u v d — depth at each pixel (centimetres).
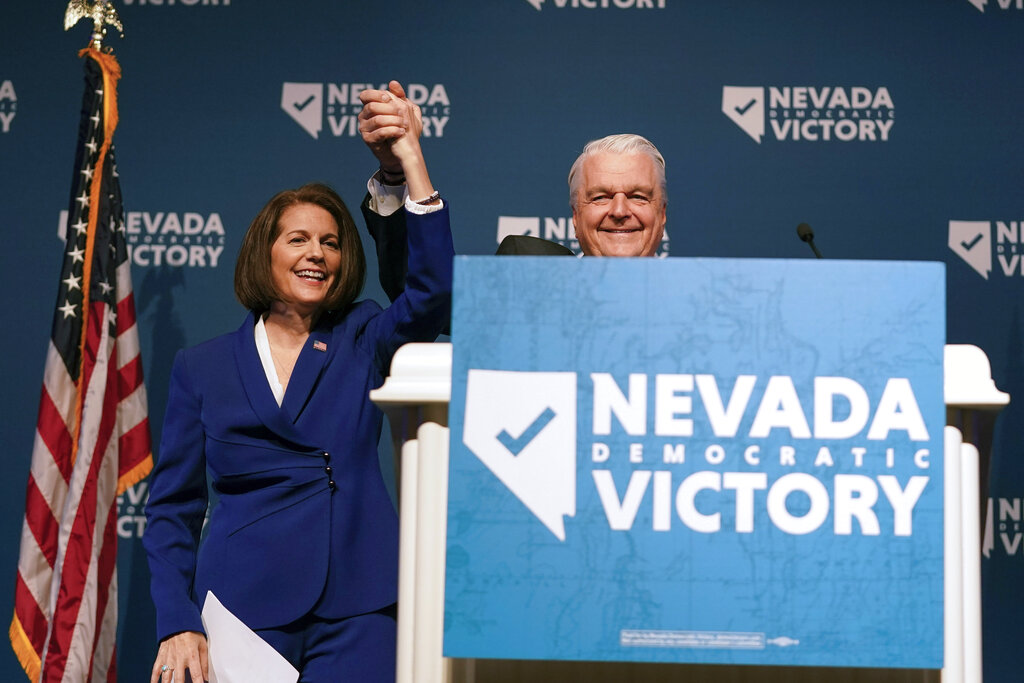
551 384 89
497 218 344
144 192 346
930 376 87
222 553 194
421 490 93
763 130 346
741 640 86
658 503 87
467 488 88
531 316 89
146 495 333
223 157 347
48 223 346
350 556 193
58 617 284
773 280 89
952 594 88
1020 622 326
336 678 188
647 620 86
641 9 351
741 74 348
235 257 343
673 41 350
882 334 88
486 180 346
